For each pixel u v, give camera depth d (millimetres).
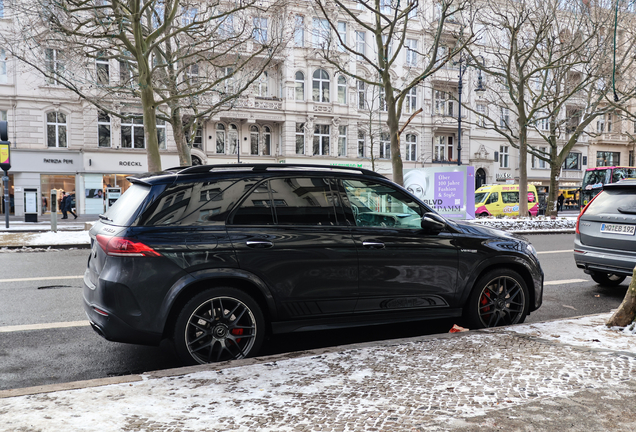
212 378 3105
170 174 3893
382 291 4246
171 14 13562
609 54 20266
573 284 7906
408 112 38969
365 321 4230
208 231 3736
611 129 47594
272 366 3332
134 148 32312
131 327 3508
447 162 40719
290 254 3918
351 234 4172
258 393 2854
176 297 3576
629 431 2383
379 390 2887
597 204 7352
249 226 3877
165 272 3561
